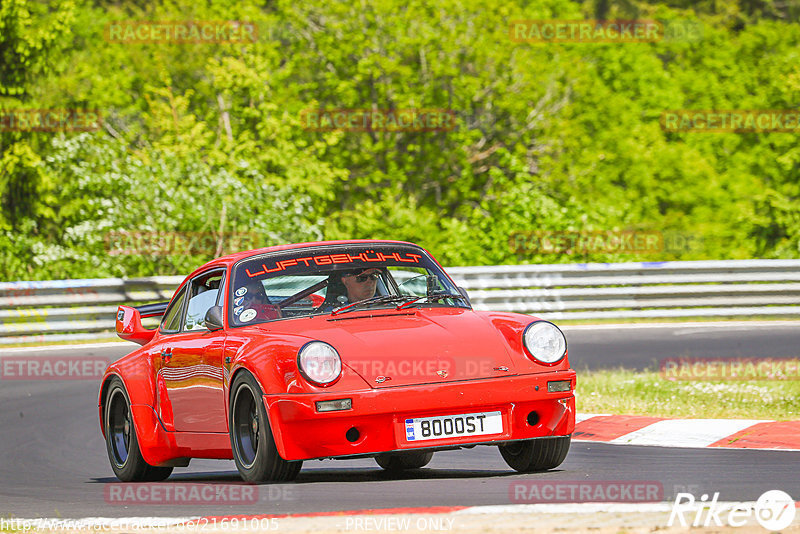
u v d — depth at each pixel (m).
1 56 91.94
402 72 107.75
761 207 107.38
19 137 89.69
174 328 27.72
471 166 111.81
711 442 28.91
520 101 109.88
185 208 86.50
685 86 127.31
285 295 25.27
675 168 114.25
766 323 68.50
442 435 22.03
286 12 112.12
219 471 30.75
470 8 109.31
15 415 42.50
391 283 26.38
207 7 113.31
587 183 111.00
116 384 28.53
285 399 21.72
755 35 127.06
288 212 89.94
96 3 130.50
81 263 83.62
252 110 103.50
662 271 72.56
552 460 24.17
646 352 54.88
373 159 111.88
